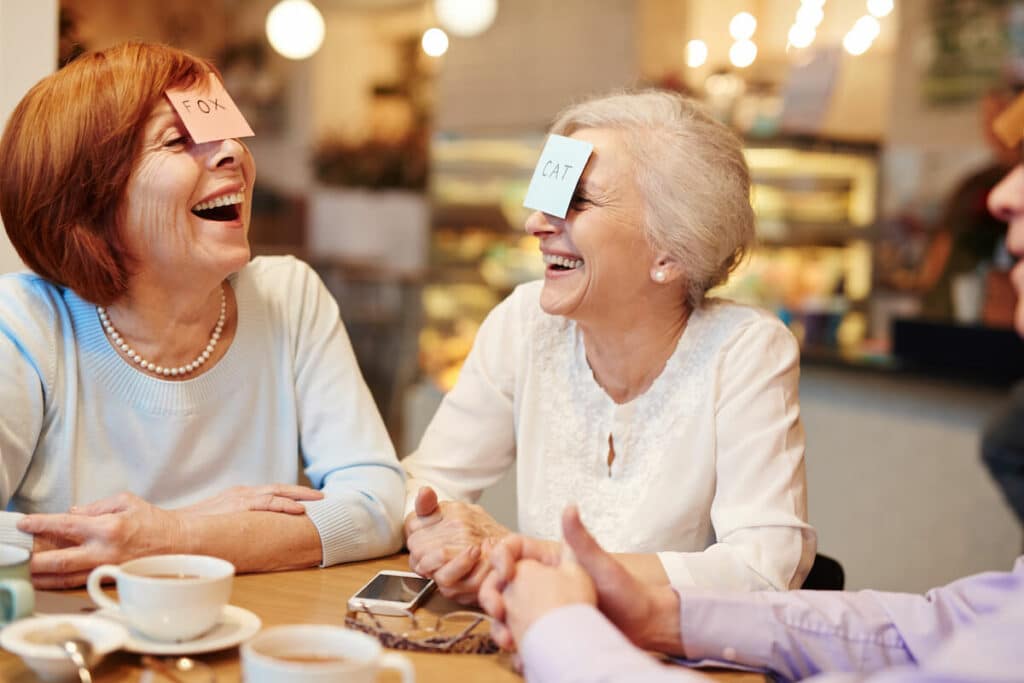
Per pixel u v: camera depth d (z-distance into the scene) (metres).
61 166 1.46
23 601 1.13
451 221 6.41
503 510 3.91
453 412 1.87
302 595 1.39
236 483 1.69
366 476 1.68
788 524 1.52
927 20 5.16
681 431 1.67
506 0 6.02
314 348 1.78
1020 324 2.69
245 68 7.77
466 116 6.32
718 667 1.24
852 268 5.22
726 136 1.67
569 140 1.64
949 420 3.63
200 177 1.53
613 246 1.62
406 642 1.22
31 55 1.88
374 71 7.59
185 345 1.63
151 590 1.09
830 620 1.25
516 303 1.87
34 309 1.56
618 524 1.68
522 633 1.07
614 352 1.72
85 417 1.57
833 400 3.94
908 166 5.21
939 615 1.26
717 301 1.75
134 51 1.53
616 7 5.49
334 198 7.80
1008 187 2.37
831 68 5.06
